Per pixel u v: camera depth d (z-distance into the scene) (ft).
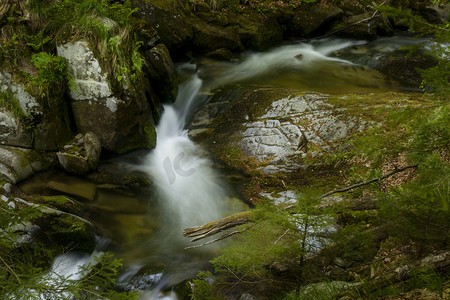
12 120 17.98
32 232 14.51
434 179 9.61
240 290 13.17
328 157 19.70
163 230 17.19
